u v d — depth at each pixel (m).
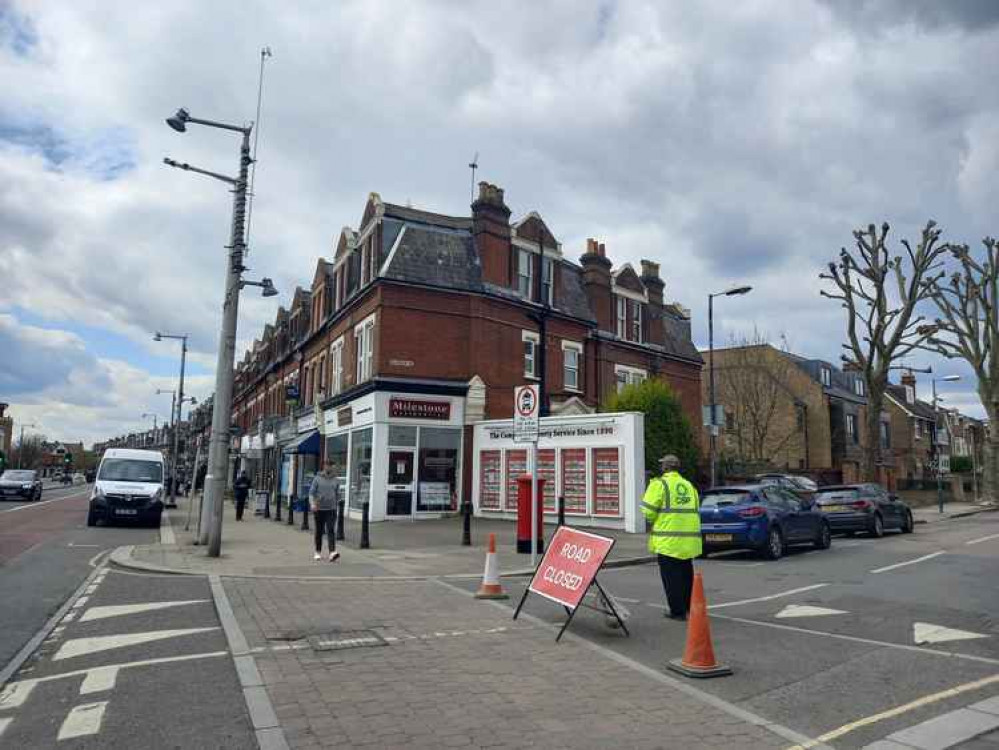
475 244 25.36
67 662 6.43
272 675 5.97
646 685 5.83
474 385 23.73
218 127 15.20
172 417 55.88
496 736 4.67
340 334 28.30
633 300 32.53
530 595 10.06
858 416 48.50
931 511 32.62
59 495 44.94
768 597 10.11
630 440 19.03
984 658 6.72
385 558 13.87
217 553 13.52
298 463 33.16
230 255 15.38
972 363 33.91
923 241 26.66
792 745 4.60
